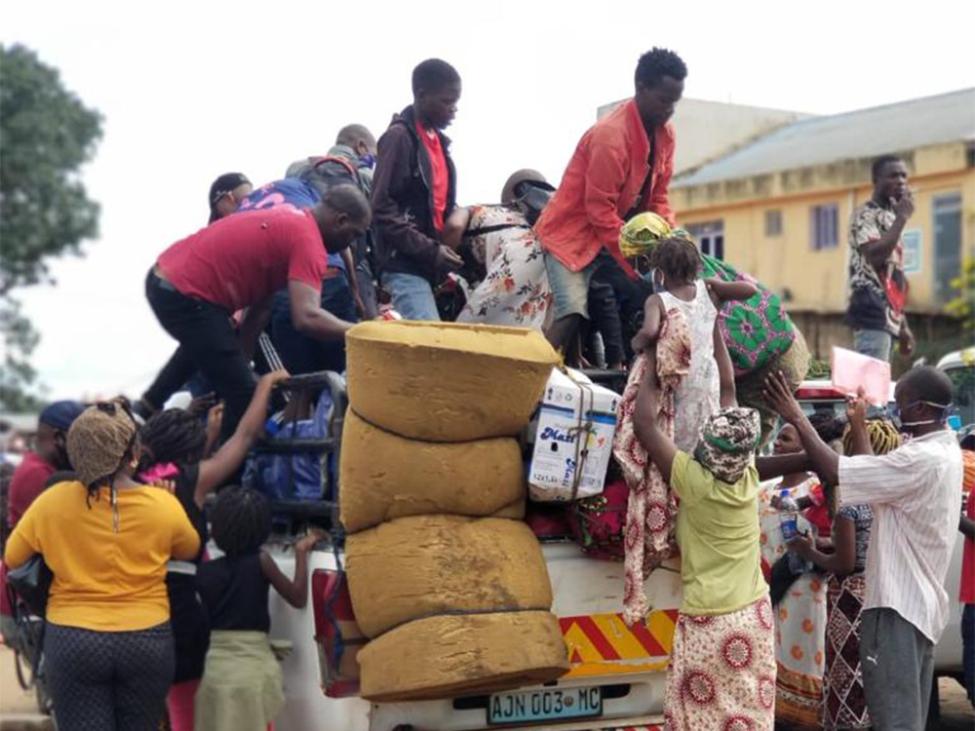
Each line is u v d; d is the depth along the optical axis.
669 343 4.94
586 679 5.13
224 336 5.90
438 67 6.56
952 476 5.48
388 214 6.52
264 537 5.11
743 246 19.64
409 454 4.69
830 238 18.59
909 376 5.61
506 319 6.49
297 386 5.36
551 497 4.93
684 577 4.98
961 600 6.08
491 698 5.03
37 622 5.96
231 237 5.77
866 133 19.41
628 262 6.16
